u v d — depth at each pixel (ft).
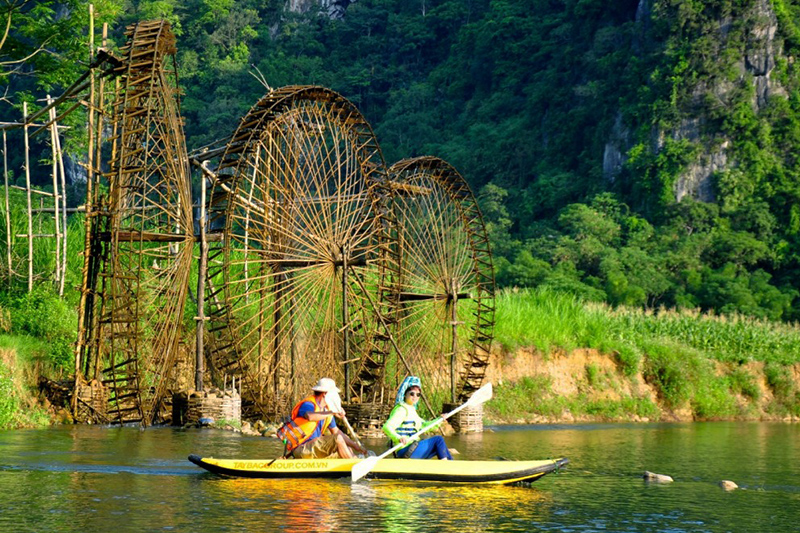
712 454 79.36
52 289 105.91
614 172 423.23
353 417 84.53
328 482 53.16
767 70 415.23
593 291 330.95
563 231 396.57
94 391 86.84
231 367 95.20
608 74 450.30
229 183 91.56
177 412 87.71
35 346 93.50
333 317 95.86
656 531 42.65
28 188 106.63
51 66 132.05
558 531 41.78
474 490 51.80
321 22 641.40
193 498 47.39
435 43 602.85
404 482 53.67
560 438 93.15
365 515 43.98
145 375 95.66
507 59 529.45
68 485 50.57
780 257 379.35
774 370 159.02
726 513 47.67
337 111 97.45
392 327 103.14
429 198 109.09
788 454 80.53
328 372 96.02
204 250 89.61
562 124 465.06
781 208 396.57
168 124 90.33
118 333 85.61
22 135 465.06
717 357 160.45
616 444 87.35
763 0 418.10
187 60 540.93
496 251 381.40
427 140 523.29
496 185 465.47
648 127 413.80
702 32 418.10
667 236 382.01
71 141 143.02
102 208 89.15
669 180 399.85
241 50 565.53
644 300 338.13
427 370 107.14
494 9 559.79
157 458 61.57
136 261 108.88
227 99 507.71
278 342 94.12
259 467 53.88
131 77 89.04
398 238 99.30
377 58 590.14
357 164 98.27
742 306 340.80
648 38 436.35
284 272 91.91
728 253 373.61
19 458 60.49
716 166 404.57
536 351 130.72
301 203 94.63
